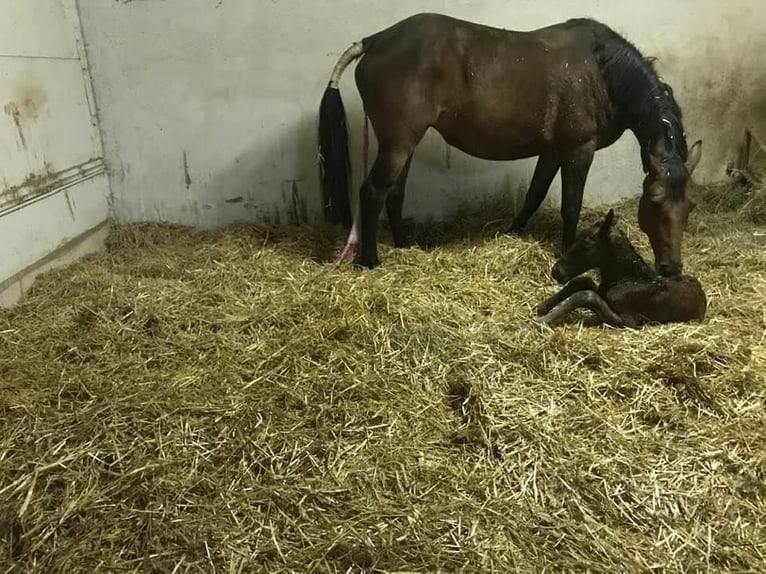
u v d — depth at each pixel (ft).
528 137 10.54
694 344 7.49
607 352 7.55
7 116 10.12
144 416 6.58
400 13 12.58
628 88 10.01
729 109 13.50
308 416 6.59
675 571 4.89
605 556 5.00
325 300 9.04
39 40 11.16
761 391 6.84
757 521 5.34
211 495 5.59
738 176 13.65
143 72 12.91
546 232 11.93
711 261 10.41
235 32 12.64
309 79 12.91
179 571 4.89
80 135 12.51
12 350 8.16
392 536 5.13
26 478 5.73
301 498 5.53
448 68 9.88
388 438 6.31
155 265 11.10
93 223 12.91
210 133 13.29
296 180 13.55
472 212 13.32
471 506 5.45
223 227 13.76
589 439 6.29
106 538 5.17
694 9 12.76
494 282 9.87
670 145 9.47
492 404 6.69
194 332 8.59
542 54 10.05
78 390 7.16
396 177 10.25
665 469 5.87
